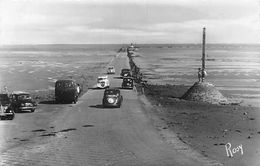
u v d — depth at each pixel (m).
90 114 37.28
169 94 59.03
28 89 63.19
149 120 34.69
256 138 28.98
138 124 32.66
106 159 22.00
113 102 41.44
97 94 53.84
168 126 32.38
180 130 31.08
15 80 80.56
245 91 65.31
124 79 61.38
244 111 42.25
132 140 26.80
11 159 21.89
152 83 76.81
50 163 21.12
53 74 97.38
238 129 32.47
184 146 25.64
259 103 50.44
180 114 39.22
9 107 34.69
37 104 44.28
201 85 53.28
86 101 46.72
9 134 28.52
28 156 22.45
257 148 25.72
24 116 36.34
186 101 50.47
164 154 23.34
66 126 31.53
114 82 71.56
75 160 21.72
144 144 25.73
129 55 186.75
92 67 125.06
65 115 36.66
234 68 129.12
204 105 47.00
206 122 35.25
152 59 196.00
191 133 30.17
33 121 33.75
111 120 34.22
